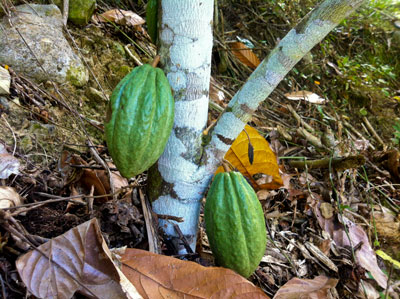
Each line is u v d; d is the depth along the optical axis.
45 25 0.68
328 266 0.60
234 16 1.28
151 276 0.39
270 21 1.32
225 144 0.45
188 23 0.41
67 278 0.34
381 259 0.71
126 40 0.91
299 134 0.90
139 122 0.37
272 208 0.70
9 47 0.62
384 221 0.79
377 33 1.50
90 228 0.36
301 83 1.25
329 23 0.38
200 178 0.46
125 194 0.53
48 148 0.56
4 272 0.34
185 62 0.42
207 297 0.37
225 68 1.12
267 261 0.57
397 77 1.46
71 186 0.49
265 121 1.00
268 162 0.56
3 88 0.54
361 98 1.27
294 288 0.48
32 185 0.47
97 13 0.87
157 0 0.45
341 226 0.70
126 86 0.38
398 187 0.93
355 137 1.15
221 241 0.42
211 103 0.80
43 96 0.62
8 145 0.52
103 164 0.50
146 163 0.40
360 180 0.93
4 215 0.34
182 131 0.44
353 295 0.58
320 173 0.85
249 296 0.37
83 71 0.70
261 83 0.42
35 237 0.36
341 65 1.31
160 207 0.48
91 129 0.65
